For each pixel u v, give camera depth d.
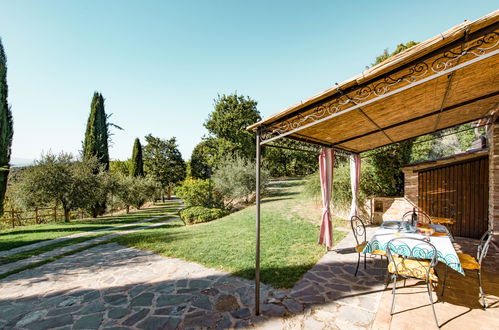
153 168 34.94
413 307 2.95
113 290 3.84
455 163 6.70
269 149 34.75
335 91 2.46
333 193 8.93
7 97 13.48
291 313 2.91
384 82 2.24
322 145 5.49
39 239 8.66
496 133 5.25
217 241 6.53
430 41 1.77
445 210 6.81
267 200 15.38
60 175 13.95
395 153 8.78
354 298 3.23
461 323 2.59
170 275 4.36
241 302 3.24
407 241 3.27
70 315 3.12
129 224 12.48
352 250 5.34
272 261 4.71
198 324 2.78
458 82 2.96
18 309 3.33
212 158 28.53
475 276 3.76
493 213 5.33
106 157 19.98
